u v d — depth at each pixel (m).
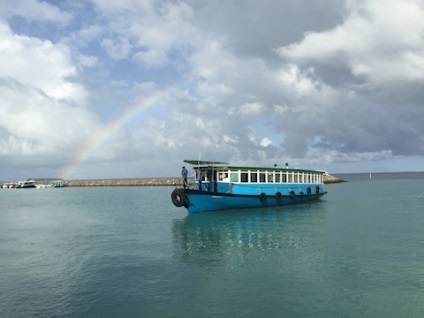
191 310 14.96
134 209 57.31
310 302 15.51
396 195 76.44
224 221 38.12
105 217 47.41
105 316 14.67
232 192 44.28
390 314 14.32
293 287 17.22
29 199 94.75
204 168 45.06
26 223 44.12
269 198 46.91
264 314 14.44
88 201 79.81
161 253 24.59
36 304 16.05
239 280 18.34
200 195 41.22
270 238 28.78
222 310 14.91
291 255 23.05
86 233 34.59
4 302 16.34
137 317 14.52
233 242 27.55
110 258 23.72
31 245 29.41
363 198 69.00
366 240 27.39
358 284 17.50
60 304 16.00
